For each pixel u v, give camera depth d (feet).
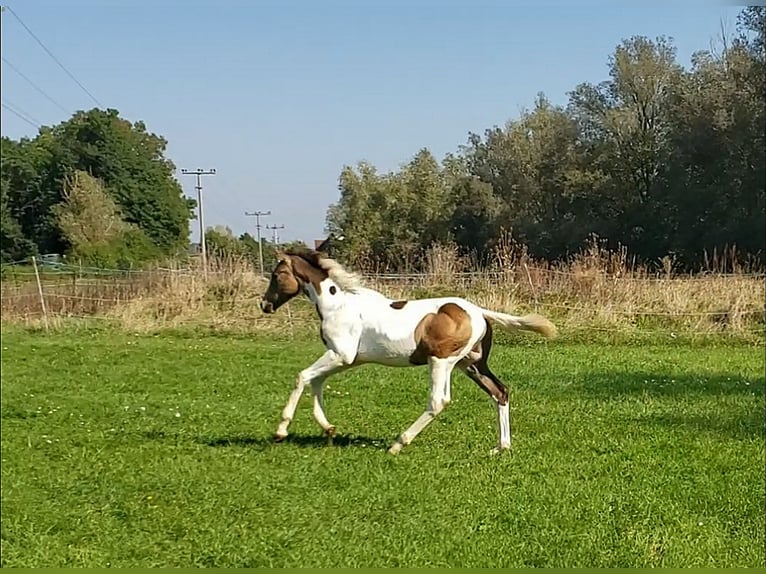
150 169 247.29
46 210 210.18
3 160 212.43
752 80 149.07
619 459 29.99
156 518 23.49
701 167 152.66
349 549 20.99
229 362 58.85
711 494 25.67
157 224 246.68
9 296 86.07
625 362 59.62
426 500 24.86
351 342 31.19
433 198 178.09
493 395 31.48
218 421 37.40
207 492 25.73
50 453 31.35
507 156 182.91
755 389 47.11
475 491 25.76
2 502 25.11
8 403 42.22
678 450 31.48
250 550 20.95
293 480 26.99
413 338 30.25
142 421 37.58
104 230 179.52
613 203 169.48
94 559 20.63
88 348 66.28
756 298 76.84
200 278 85.15
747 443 32.71
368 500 24.82
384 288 82.58
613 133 172.24
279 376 52.13
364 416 38.55
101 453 31.14
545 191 180.55
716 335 72.90
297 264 31.83
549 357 62.44
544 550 20.95
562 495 25.41
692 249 149.18
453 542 21.43
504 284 81.41
